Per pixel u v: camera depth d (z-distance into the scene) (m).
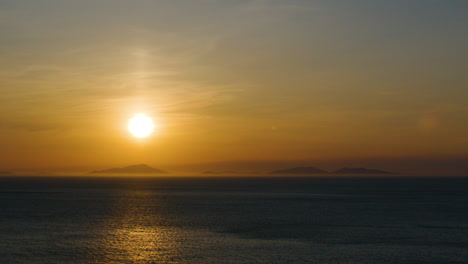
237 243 48.09
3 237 51.25
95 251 43.88
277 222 65.38
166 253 43.16
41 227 59.22
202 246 46.44
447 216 73.44
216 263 39.41
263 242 48.69
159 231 56.12
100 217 70.81
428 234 54.31
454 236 52.78
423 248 45.66
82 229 57.56
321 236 52.62
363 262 39.94
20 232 54.88
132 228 58.62
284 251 44.12
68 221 65.56
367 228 59.28
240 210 83.69
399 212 80.19
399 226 61.25
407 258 41.38
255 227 59.94
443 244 47.75
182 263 39.50
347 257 41.75
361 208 88.69
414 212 80.19
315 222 65.50
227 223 64.00
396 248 45.59
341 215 75.12
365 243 48.25
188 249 44.97
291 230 57.28
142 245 46.84
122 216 72.38
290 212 80.19
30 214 75.19
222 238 51.12
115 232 55.22
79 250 44.28
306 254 42.84
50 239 50.06
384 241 49.44
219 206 92.94
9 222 64.31
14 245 46.50
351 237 52.00
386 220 68.06
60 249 44.72
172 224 62.59
